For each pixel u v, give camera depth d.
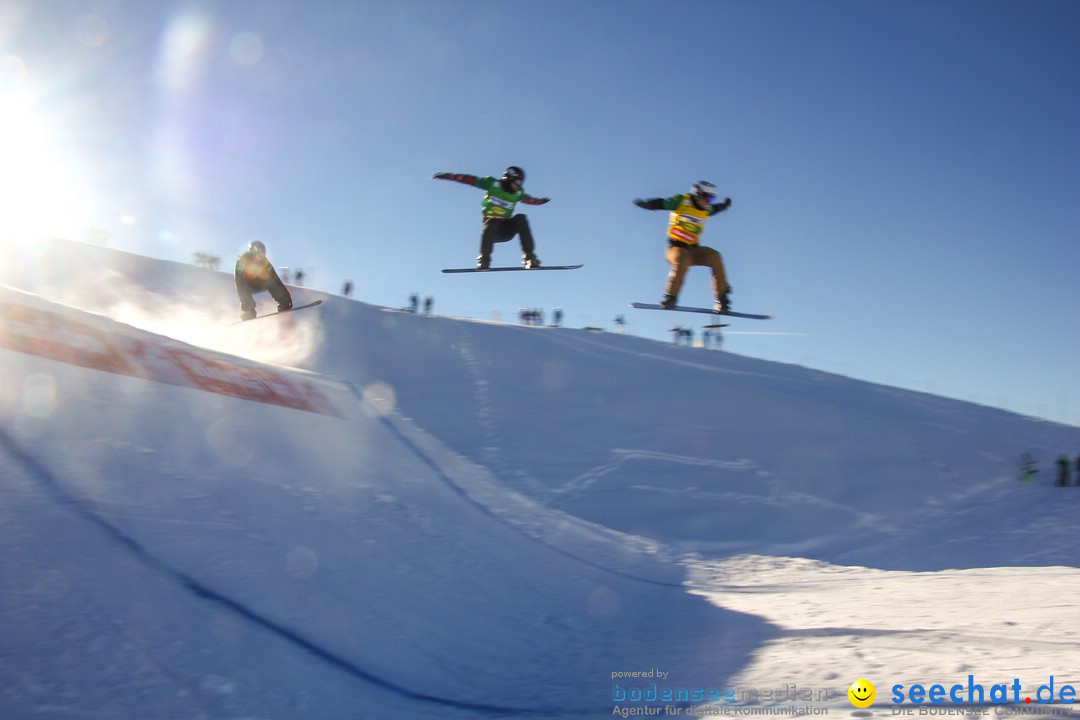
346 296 34.66
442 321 30.95
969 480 20.94
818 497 18.97
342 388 10.05
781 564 11.88
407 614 4.84
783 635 5.59
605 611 6.42
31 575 3.41
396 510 6.73
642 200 9.34
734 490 18.83
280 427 7.07
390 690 3.86
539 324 38.25
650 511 17.08
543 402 24.00
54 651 3.03
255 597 4.12
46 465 4.36
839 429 23.75
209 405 6.52
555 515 10.20
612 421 23.06
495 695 4.07
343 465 7.12
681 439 22.09
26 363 5.30
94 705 2.84
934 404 29.52
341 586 4.73
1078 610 6.15
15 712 2.69
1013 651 4.57
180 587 3.85
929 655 4.56
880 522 17.62
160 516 4.48
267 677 3.48
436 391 24.09
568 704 3.90
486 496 9.09
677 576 9.34
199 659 3.37
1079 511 18.11
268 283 16.52
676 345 35.12
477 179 10.14
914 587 8.62
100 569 3.66
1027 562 14.23
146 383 6.19
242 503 5.15
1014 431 25.97
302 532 5.21
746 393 26.11
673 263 9.36
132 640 3.29
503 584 6.22
